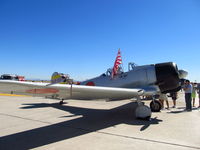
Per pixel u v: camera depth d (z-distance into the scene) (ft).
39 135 12.20
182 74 21.94
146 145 10.22
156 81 20.04
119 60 24.27
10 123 15.80
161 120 17.01
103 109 24.88
